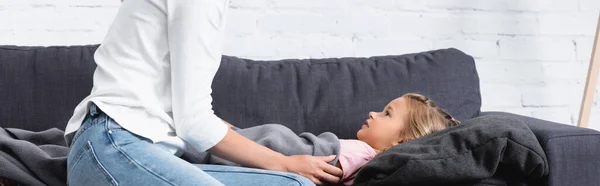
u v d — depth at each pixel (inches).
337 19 115.3
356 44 116.0
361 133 85.5
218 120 64.8
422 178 69.2
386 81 95.0
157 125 62.7
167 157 60.2
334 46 115.4
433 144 71.4
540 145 74.0
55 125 88.8
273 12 113.6
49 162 71.9
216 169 65.1
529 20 120.6
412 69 96.8
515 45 120.6
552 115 122.6
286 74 95.7
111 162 59.6
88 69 91.6
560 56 122.0
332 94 93.7
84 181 61.0
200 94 62.6
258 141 78.6
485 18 119.3
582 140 74.9
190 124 62.8
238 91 92.8
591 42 122.7
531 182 73.9
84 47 94.6
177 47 61.7
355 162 77.7
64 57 92.4
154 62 63.1
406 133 83.2
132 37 63.2
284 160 68.2
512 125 71.7
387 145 83.8
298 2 114.0
